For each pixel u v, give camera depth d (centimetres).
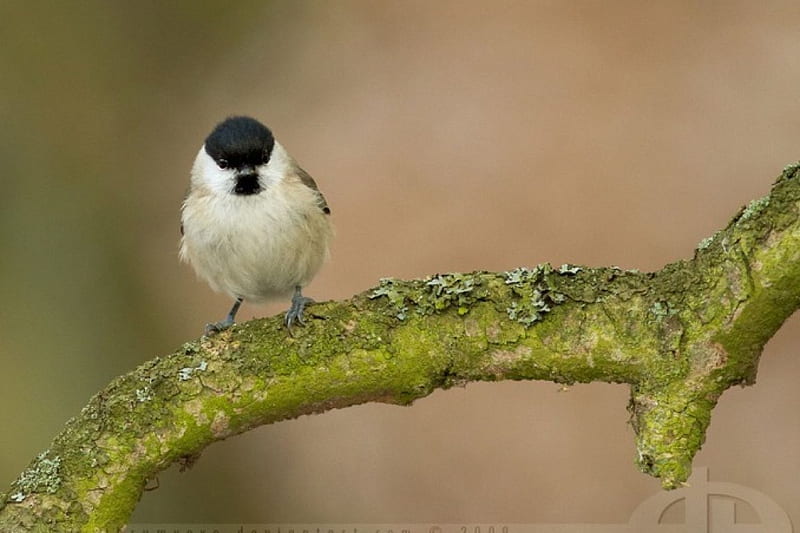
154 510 1105
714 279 463
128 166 1270
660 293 477
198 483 1120
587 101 1221
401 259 1138
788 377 1042
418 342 496
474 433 1066
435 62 1303
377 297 508
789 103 1184
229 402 504
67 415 1112
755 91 1201
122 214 1238
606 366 480
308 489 1091
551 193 1157
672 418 468
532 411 1066
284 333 507
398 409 1106
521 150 1194
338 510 1062
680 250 1096
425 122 1244
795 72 1204
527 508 1015
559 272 496
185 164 1278
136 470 506
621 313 479
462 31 1329
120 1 1338
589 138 1190
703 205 1123
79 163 1245
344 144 1244
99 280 1186
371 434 1103
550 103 1229
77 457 504
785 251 444
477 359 494
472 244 1134
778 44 1234
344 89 1305
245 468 1124
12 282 1158
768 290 448
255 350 506
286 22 1384
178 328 1187
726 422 1031
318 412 516
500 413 1072
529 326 487
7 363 1120
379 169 1211
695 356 465
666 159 1161
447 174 1191
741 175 1136
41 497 500
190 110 1320
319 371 500
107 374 1148
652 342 472
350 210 1179
